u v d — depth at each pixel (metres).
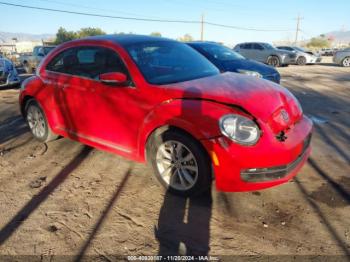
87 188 3.58
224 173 2.89
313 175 3.76
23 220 3.01
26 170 4.07
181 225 2.89
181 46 4.44
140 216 3.04
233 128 2.84
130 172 3.94
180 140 3.11
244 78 3.81
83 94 3.96
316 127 5.69
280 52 20.39
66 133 4.45
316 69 18.09
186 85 3.36
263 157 2.83
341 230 2.77
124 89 3.53
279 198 3.27
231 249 2.58
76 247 2.64
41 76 4.66
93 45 4.01
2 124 6.14
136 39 4.07
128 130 3.56
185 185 3.26
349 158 4.24
